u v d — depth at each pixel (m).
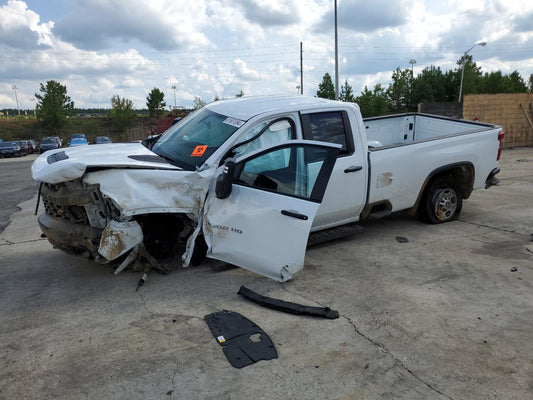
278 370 2.84
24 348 3.12
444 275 4.40
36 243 5.76
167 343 3.16
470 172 6.22
